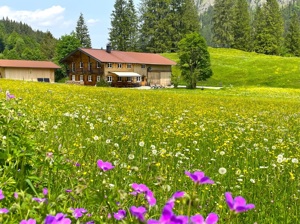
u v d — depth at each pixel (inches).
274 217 194.1
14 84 1419.8
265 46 5999.0
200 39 3240.7
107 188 113.7
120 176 198.7
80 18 6373.0
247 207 71.1
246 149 379.9
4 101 222.2
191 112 864.3
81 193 115.4
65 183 168.1
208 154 345.1
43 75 3745.1
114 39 5728.3
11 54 7066.9
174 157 303.4
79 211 103.1
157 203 167.3
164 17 5782.5
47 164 159.6
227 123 681.0
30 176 152.9
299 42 6215.6
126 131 439.8
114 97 1186.6
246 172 268.7
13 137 174.2
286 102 1676.9
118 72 3499.0
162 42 5738.2
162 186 126.3
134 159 278.4
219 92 2415.1
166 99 1317.7
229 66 4153.5
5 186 137.6
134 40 5782.5
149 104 1007.6
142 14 5797.2
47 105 662.5
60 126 402.0
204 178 81.0
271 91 2448.3
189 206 79.2
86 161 237.6
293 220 193.9
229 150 366.3
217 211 178.7
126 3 5693.9
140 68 3693.4
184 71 3265.3
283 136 545.0
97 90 1556.3
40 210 96.0
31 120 217.6
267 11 6181.1
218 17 6560.0
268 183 249.0
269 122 781.3
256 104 1408.7
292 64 4018.2
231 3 6520.7
